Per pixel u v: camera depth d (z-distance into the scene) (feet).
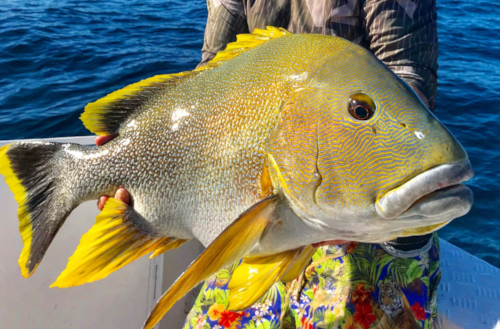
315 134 1.51
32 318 2.57
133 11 11.17
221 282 2.46
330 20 2.50
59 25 9.46
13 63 7.31
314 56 1.63
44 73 7.05
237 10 2.94
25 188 2.25
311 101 1.54
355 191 1.44
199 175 1.82
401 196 1.35
